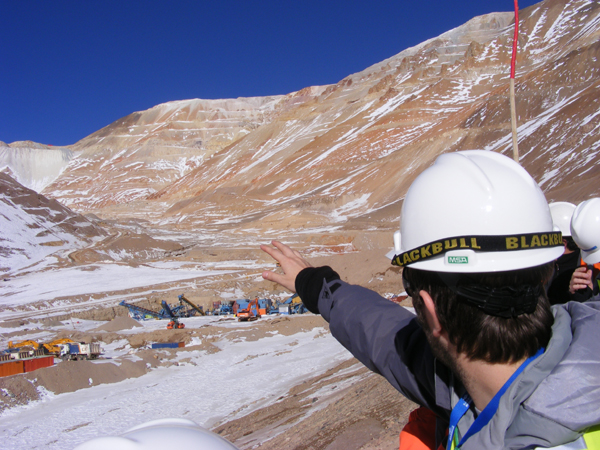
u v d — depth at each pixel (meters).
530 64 174.62
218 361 29.72
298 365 26.70
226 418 18.88
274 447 9.18
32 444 18.70
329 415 9.63
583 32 172.25
